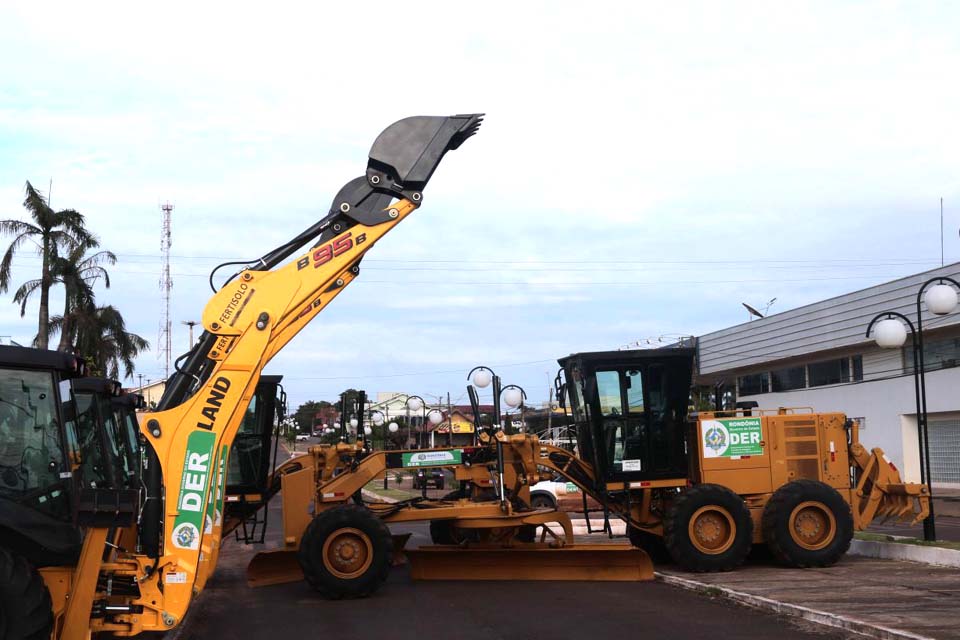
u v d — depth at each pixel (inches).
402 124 384.2
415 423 1094.4
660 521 561.9
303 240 367.2
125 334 1568.7
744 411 577.6
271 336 346.0
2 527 273.3
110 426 347.9
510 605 432.1
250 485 553.3
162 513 311.0
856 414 1285.7
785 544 515.2
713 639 344.5
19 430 282.0
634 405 551.2
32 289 1455.5
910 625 343.6
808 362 1437.0
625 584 492.7
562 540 522.9
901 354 1222.9
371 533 462.0
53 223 1473.9
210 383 332.2
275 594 483.2
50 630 268.4
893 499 558.3
